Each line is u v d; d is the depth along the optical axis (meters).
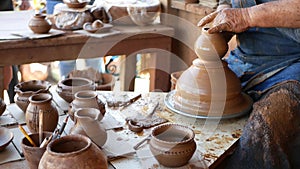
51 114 1.24
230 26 1.39
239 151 1.31
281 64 1.50
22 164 1.13
